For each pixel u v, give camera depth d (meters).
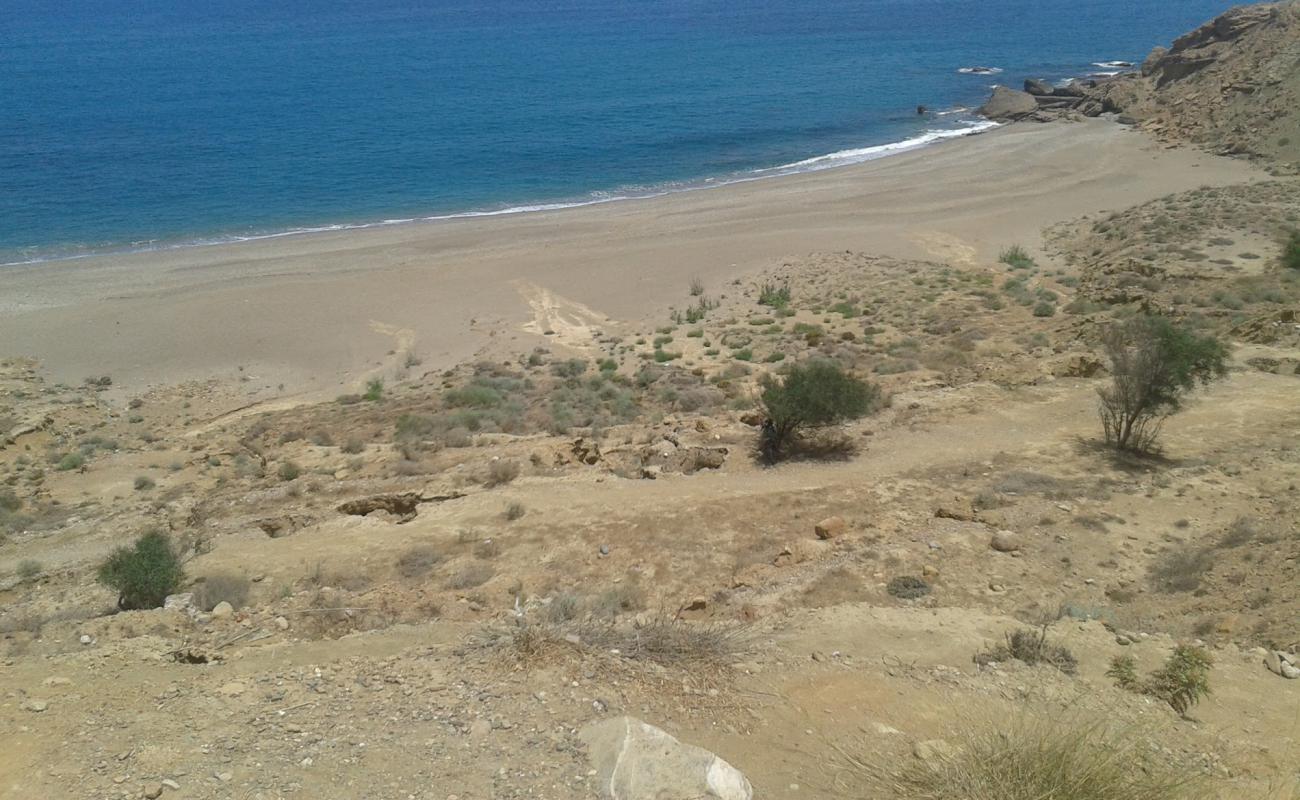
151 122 88.69
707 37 155.38
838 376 23.09
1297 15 76.06
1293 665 10.32
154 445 31.36
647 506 19.89
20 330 43.09
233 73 121.75
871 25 168.00
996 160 71.44
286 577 17.12
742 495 20.09
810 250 52.72
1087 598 14.38
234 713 7.99
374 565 17.78
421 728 7.53
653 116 91.50
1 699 8.33
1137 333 24.17
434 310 45.81
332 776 6.82
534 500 21.06
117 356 40.84
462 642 9.84
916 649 10.70
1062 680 9.62
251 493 23.81
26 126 86.50
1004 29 158.25
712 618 13.88
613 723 7.19
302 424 31.94
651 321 43.72
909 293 43.16
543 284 48.91
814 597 14.75
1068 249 49.94
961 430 23.30
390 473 24.27
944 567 15.62
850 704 8.71
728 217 59.75
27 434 31.80
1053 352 29.83
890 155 76.31
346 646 10.25
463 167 73.44
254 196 65.50
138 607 15.50
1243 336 28.64
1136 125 77.94
